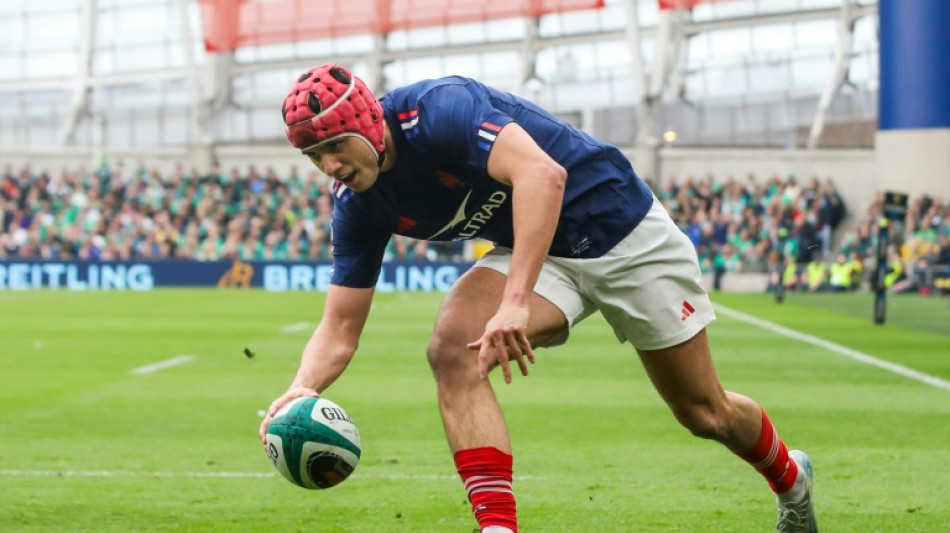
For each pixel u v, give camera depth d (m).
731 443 13.35
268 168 103.69
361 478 17.95
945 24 83.12
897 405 25.95
